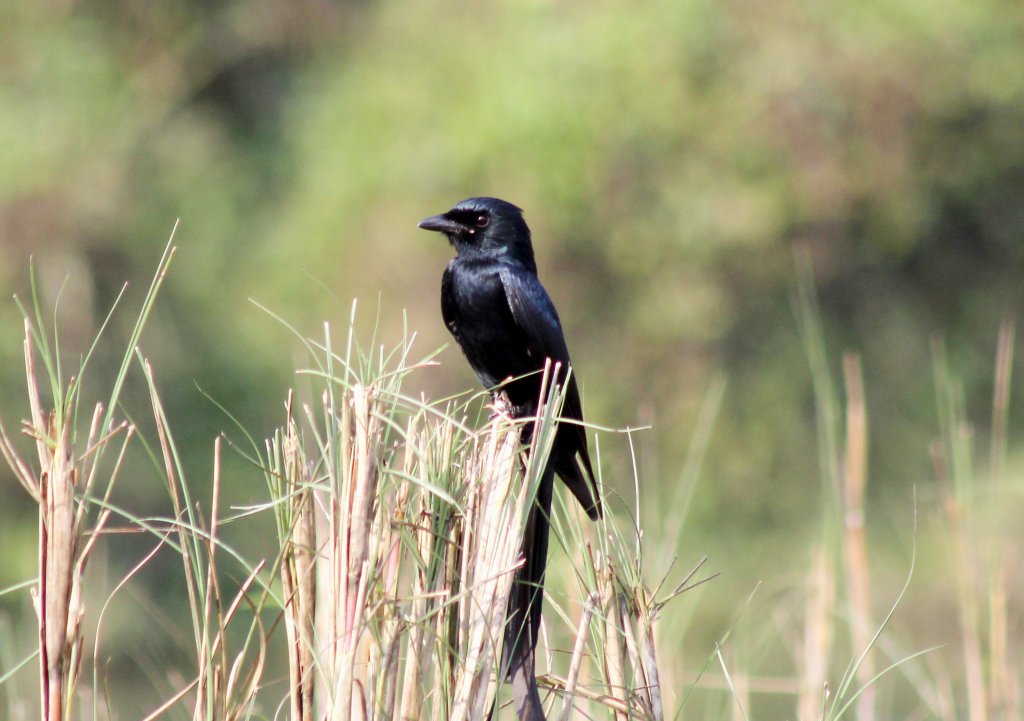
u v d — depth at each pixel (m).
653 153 18.77
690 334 18.20
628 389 18.02
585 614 3.85
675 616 5.13
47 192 18.23
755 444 17.89
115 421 15.41
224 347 19.02
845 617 5.96
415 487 3.84
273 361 19.09
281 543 3.59
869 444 18.41
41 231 17.80
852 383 6.12
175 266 19.75
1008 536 11.62
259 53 23.72
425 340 18.62
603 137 18.69
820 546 6.43
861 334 19.30
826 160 18.92
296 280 20.25
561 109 18.84
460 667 3.59
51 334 16.09
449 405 3.92
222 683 3.44
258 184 22.45
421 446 3.68
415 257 19.30
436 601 3.65
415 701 3.54
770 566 15.34
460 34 21.14
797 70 18.95
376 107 21.27
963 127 19.95
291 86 23.61
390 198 20.06
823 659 5.57
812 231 19.02
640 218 18.59
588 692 3.97
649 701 3.89
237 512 13.48
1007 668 5.82
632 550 4.31
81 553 3.36
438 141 19.94
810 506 17.50
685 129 18.81
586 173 18.62
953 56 19.64
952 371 19.56
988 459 14.40
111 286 18.30
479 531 3.67
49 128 19.64
